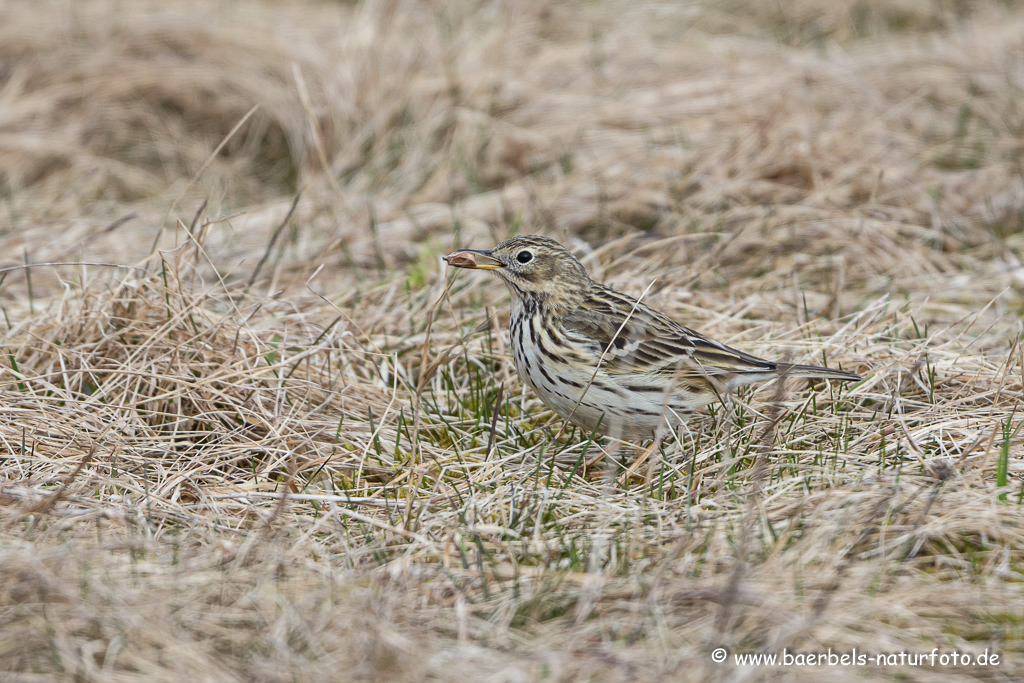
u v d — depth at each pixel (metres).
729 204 16.34
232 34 21.48
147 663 7.18
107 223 16.39
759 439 10.43
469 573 8.41
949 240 15.49
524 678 7.08
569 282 10.80
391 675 7.03
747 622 7.57
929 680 7.20
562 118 19.08
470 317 13.41
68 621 7.42
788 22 24.27
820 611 7.33
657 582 7.83
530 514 9.41
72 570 7.91
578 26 23.14
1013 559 8.41
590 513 9.32
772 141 17.28
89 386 11.66
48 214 17.30
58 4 22.19
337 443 10.83
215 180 19.30
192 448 10.83
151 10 22.44
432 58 20.92
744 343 12.52
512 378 12.26
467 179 17.84
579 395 10.56
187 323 12.34
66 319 12.20
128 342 12.09
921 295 14.14
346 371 12.16
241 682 7.05
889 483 9.25
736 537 8.62
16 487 9.37
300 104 20.31
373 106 19.91
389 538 8.97
